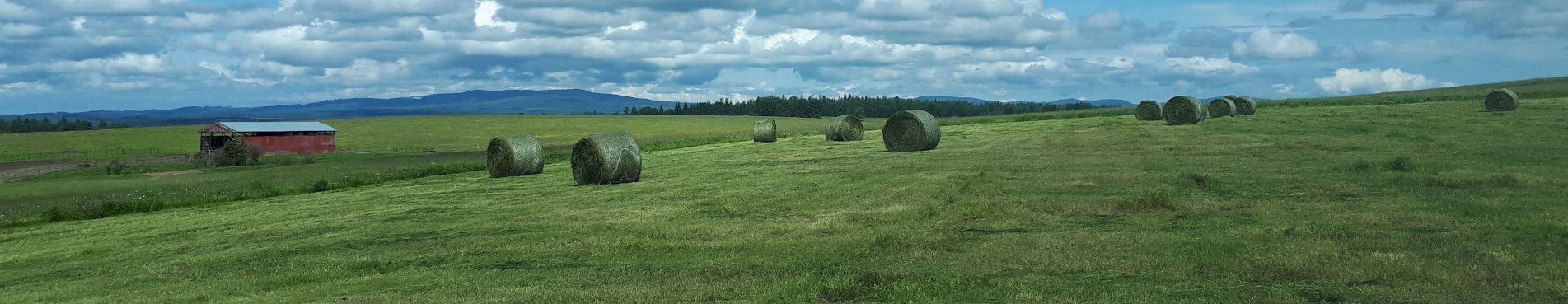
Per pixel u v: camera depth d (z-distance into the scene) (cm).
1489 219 1185
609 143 2381
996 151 2919
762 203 1711
